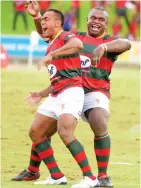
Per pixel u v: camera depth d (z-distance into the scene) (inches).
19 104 2082.9
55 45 982.4
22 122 1827.0
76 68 985.5
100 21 1035.3
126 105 2176.4
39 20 1071.0
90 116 1017.5
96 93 1024.2
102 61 1026.7
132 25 3644.2
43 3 3417.8
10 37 3218.5
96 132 1016.9
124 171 1204.5
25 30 3612.2
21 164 1248.2
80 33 1049.5
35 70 2910.9
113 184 1058.1
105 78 1035.3
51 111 1001.5
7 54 2979.8
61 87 984.3
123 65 3284.9
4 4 3713.1
